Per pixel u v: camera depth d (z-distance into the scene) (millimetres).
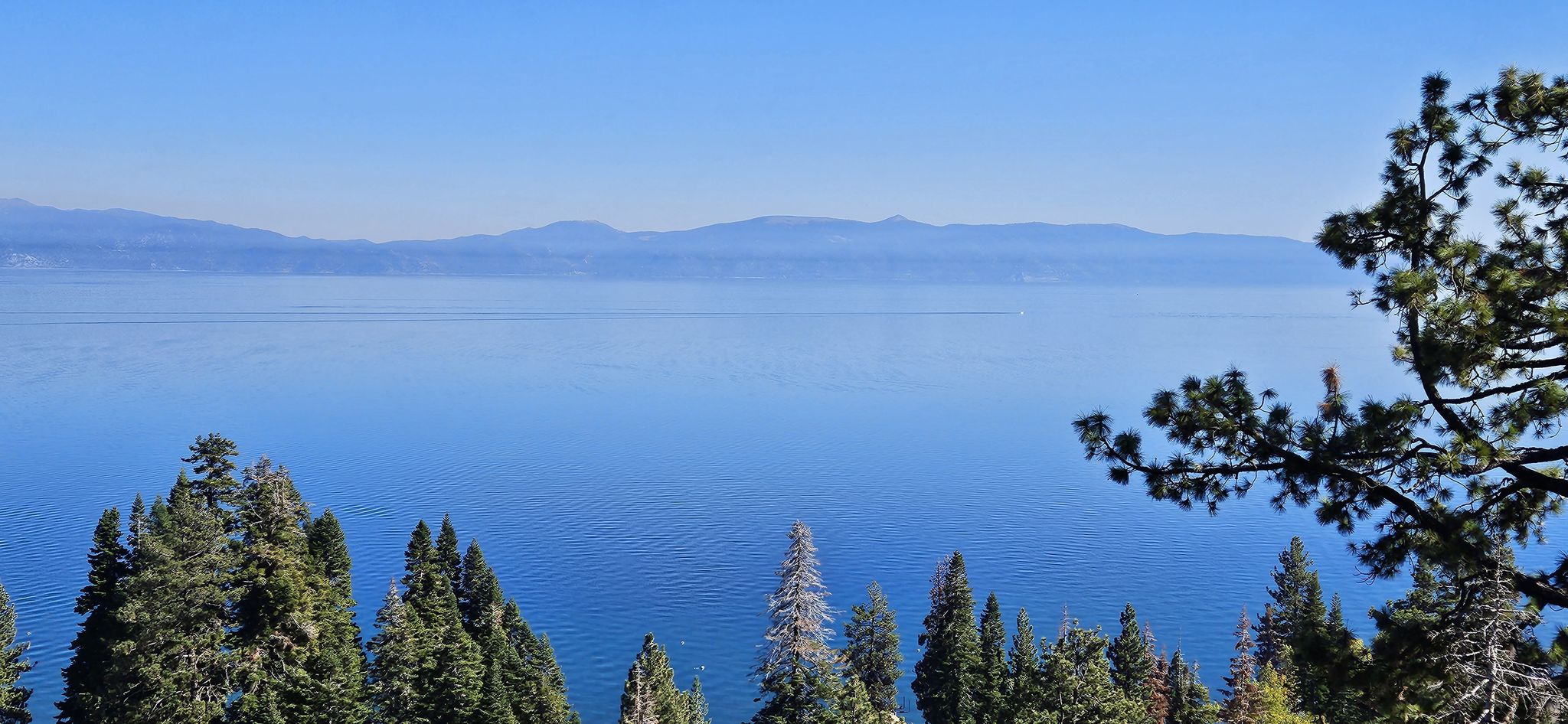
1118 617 167500
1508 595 16984
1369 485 17234
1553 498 18359
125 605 51625
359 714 56594
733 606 169000
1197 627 163375
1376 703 17531
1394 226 18453
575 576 186250
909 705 113250
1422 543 17281
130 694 52219
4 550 182250
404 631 60281
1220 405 18531
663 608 167750
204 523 53500
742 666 140250
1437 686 17062
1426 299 17438
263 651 55000
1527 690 16031
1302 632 18938
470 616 75125
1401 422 17328
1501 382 17734
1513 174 18641
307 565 58656
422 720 59219
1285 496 18344
